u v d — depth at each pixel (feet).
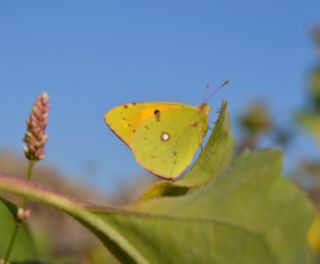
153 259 0.55
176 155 0.82
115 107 0.81
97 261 1.83
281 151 0.53
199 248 0.53
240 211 0.52
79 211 0.55
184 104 0.81
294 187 0.52
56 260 0.77
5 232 0.67
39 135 0.59
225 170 0.54
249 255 0.52
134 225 0.55
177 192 0.59
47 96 0.58
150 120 0.82
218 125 0.59
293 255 0.51
